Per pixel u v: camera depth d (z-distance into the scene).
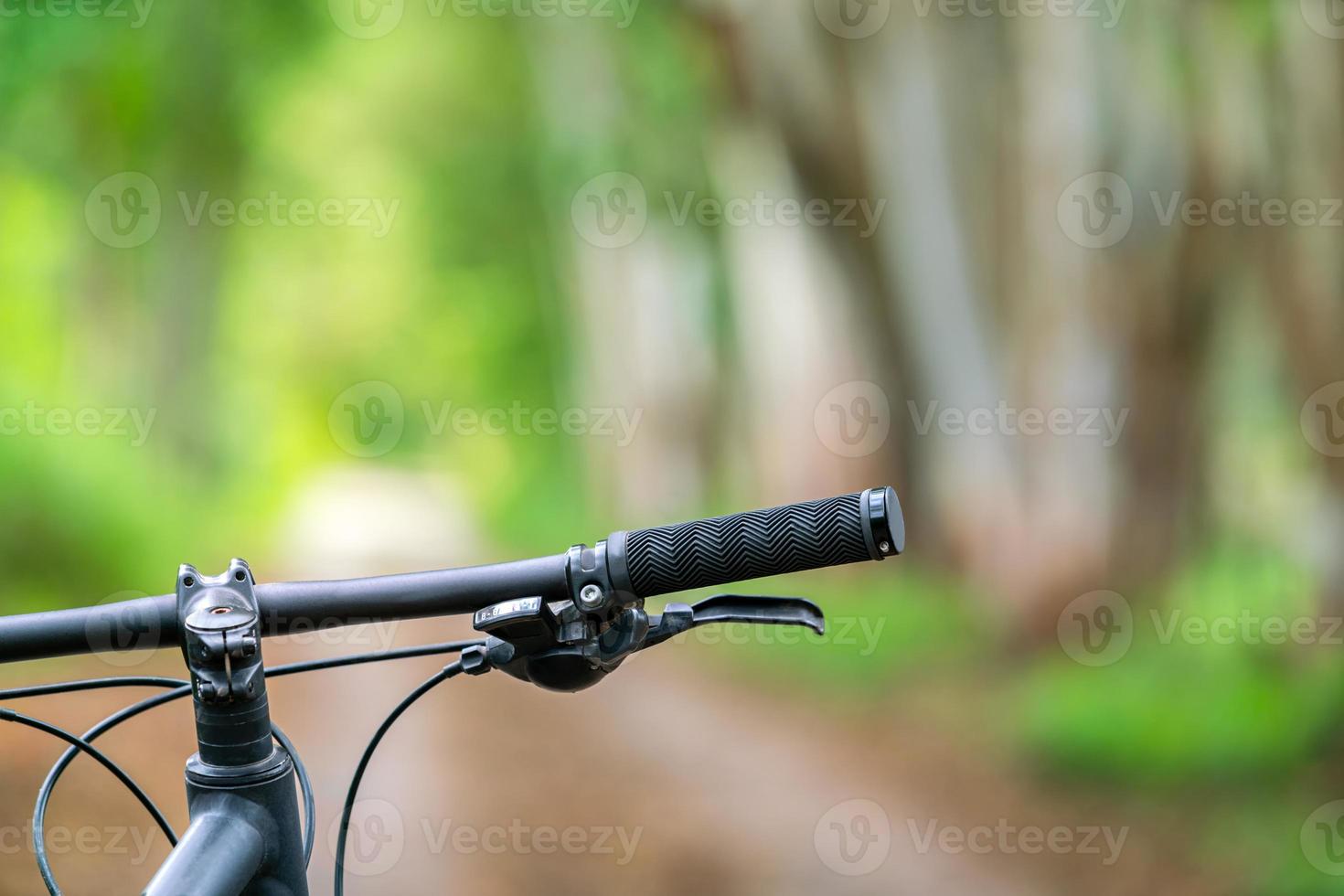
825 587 41.91
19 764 19.77
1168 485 33.31
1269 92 27.23
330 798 22.14
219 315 71.75
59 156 55.19
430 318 114.19
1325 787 22.47
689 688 34.81
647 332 76.88
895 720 29.88
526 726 29.56
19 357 50.22
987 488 36.56
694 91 46.53
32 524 34.84
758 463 53.44
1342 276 26.66
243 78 62.72
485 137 89.94
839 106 38.38
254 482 73.12
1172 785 23.58
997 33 36.62
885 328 42.12
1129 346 32.75
